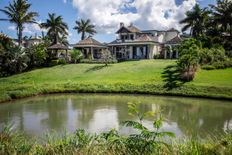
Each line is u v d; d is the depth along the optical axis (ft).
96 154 16.67
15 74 156.56
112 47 192.85
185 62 107.86
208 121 54.24
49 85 112.27
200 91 93.91
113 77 127.13
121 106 74.23
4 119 57.88
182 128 47.70
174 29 204.33
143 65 143.13
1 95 88.53
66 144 18.72
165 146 17.42
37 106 76.18
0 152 17.04
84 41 191.62
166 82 107.86
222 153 16.42
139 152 16.44
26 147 18.04
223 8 192.03
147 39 177.88
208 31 195.93
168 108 70.38
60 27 223.30
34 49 170.91
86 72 142.51
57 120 56.18
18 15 174.40
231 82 101.30
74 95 100.37
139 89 103.24
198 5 197.67
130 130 44.52
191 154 15.71
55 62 169.17
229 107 72.08
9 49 157.69
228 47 181.68
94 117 59.00
